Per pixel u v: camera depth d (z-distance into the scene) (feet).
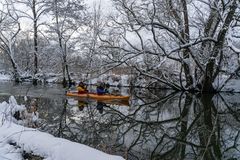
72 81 120.06
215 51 80.18
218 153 36.55
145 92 98.37
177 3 78.74
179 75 93.04
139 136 42.93
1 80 135.95
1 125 30.09
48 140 24.66
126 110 65.51
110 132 44.34
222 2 72.43
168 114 61.52
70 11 120.16
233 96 89.66
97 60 117.70
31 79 129.08
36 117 45.83
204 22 79.10
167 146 38.52
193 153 36.29
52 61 127.85
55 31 120.67
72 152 22.40
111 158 21.03
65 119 51.72
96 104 72.95
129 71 104.32
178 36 78.18
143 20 77.25
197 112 64.08
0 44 128.67
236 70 86.58
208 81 90.33
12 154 24.31
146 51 80.02
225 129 48.85
